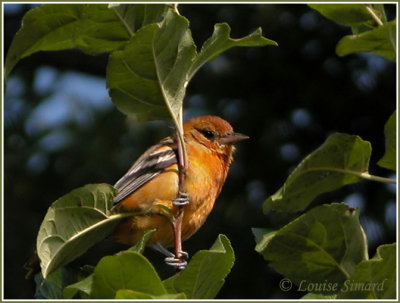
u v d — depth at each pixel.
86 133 17.92
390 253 6.95
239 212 17.00
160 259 16.36
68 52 19.83
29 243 17.34
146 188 9.82
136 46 6.66
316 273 7.72
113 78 6.93
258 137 17.53
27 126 18.27
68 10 6.93
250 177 17.34
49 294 7.12
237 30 17.69
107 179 17.47
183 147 7.73
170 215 7.76
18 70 19.19
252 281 16.58
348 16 8.00
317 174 7.96
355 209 7.62
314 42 17.53
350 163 7.88
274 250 7.73
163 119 7.35
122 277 6.06
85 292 6.11
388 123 7.46
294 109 17.64
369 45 7.84
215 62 17.81
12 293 16.64
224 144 10.73
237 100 17.86
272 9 17.39
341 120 17.55
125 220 9.86
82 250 7.38
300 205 8.16
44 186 17.80
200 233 16.75
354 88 17.39
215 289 6.69
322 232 7.57
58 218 6.94
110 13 6.98
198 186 10.07
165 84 7.07
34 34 7.07
